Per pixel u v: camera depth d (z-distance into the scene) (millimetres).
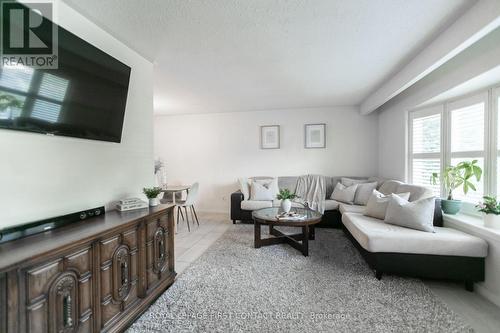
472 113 2643
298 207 3945
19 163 1331
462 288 2168
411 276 2357
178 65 2750
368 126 4887
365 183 4168
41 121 1367
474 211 2572
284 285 2197
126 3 1639
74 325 1256
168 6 1683
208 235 3750
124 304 1612
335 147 5027
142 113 2424
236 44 2270
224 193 5527
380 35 2127
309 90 3818
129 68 2031
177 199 4840
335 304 1900
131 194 2252
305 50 2412
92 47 1642
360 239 2492
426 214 2457
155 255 1984
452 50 1956
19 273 1013
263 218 3047
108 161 1985
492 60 1976
